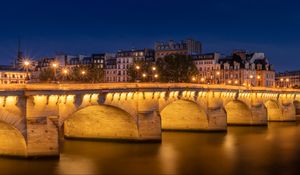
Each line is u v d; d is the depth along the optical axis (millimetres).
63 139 96750
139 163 71812
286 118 156625
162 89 96312
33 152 67812
